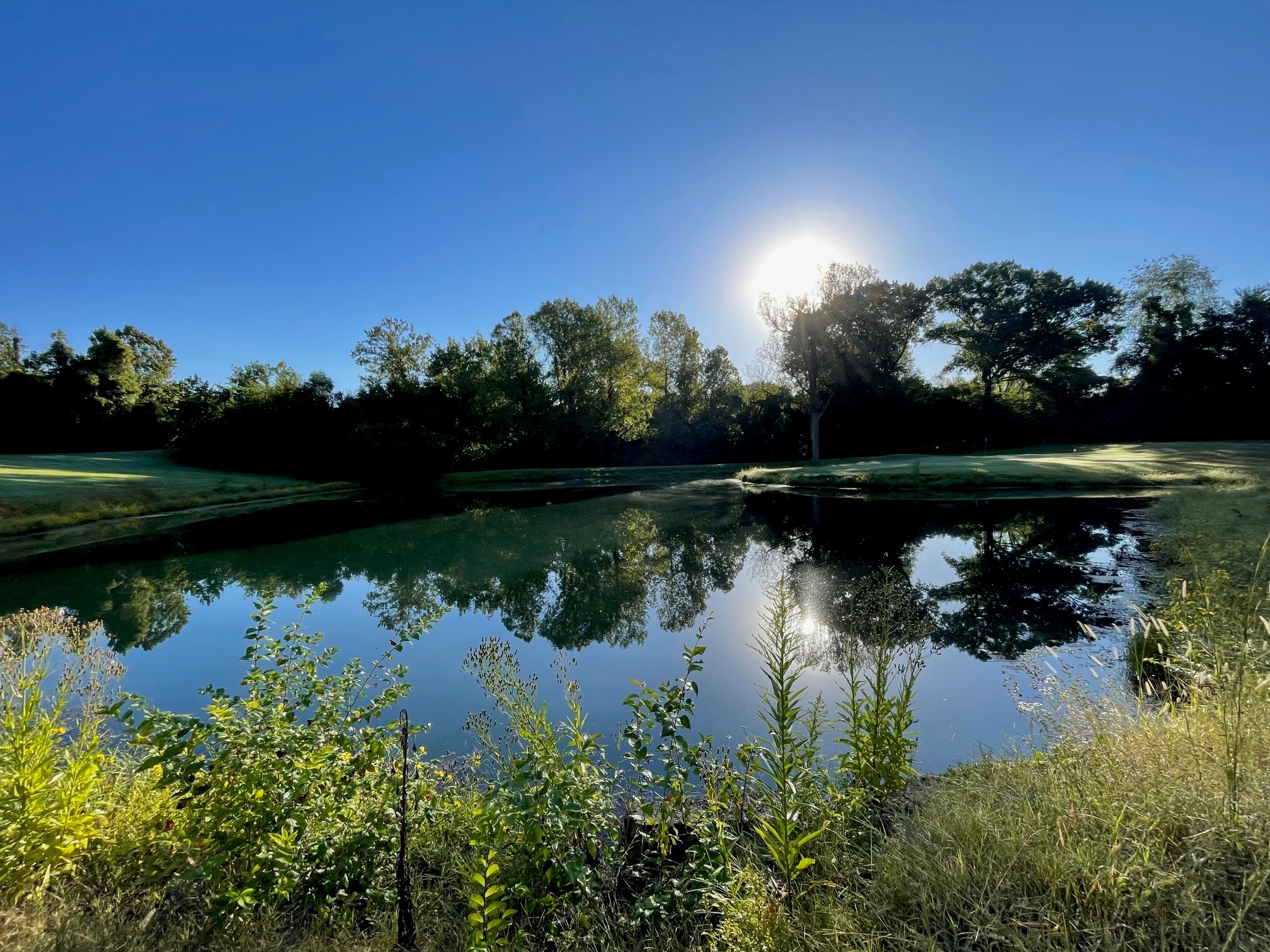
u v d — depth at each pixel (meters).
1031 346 39.78
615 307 45.03
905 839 2.59
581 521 20.44
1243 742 2.42
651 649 7.71
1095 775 2.60
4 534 18.02
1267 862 1.78
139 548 16.39
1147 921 1.81
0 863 2.35
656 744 4.91
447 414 38.88
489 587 11.73
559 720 5.49
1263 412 34.31
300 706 3.16
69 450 44.75
